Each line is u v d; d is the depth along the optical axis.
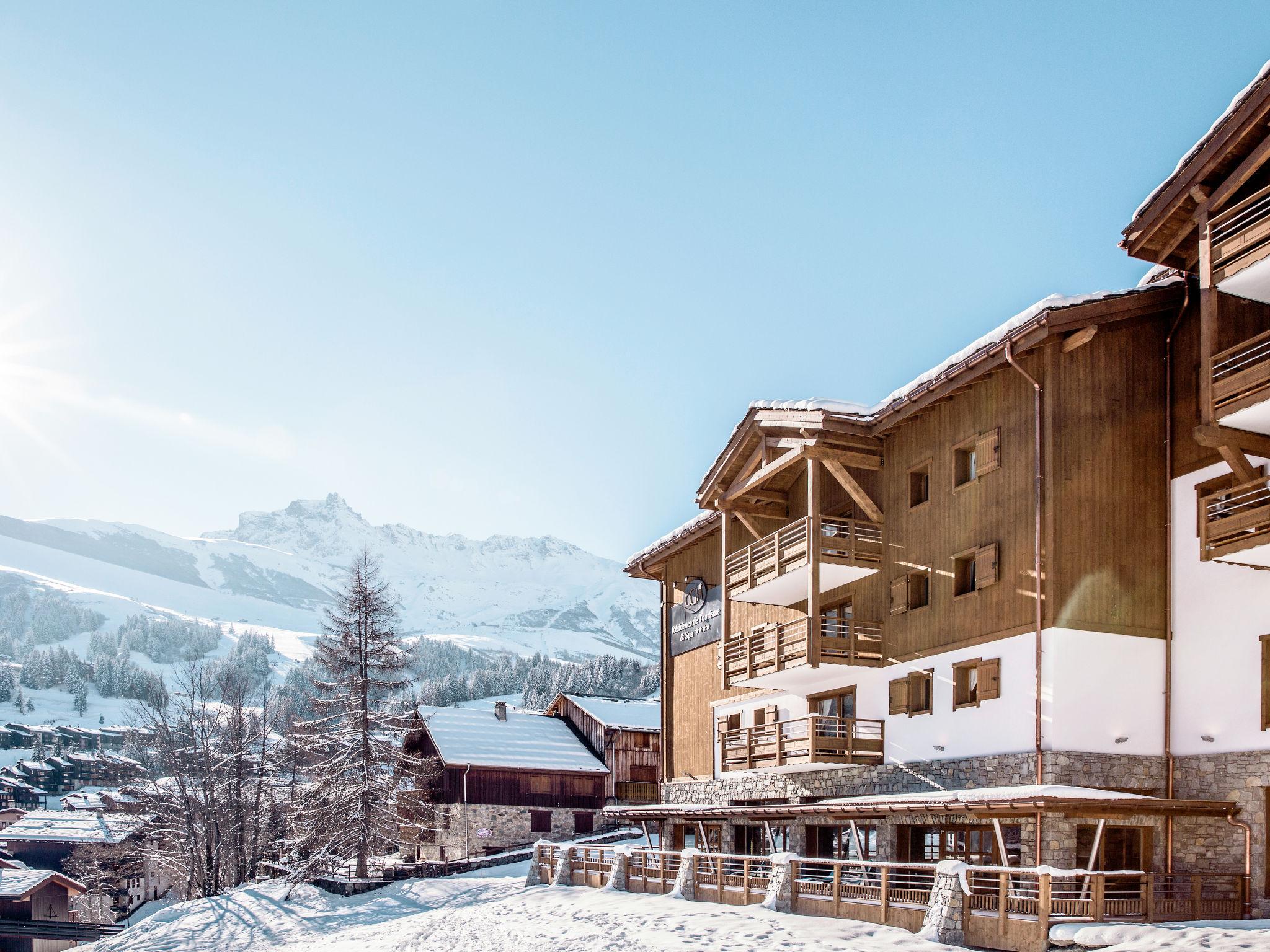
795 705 34.88
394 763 50.78
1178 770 23.77
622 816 39.12
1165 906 20.14
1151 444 25.36
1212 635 23.55
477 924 30.73
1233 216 21.88
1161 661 24.52
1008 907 19.28
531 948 25.28
